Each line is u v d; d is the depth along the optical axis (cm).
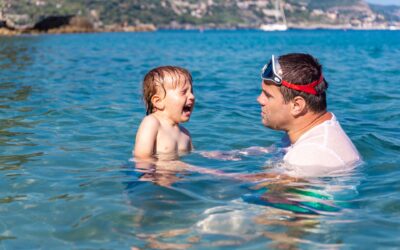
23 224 332
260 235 305
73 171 455
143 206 356
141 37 8300
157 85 494
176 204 359
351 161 430
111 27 17438
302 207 351
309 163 416
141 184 405
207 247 291
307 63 421
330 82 1227
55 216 345
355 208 351
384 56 2392
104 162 486
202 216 335
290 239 300
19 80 1303
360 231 311
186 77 502
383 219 330
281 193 376
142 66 1898
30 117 730
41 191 399
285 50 3412
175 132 507
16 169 464
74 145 561
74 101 889
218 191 385
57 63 2039
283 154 486
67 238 310
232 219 330
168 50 3425
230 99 932
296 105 425
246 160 486
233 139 593
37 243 304
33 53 2880
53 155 516
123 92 1033
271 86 430
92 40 5962
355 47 3775
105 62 2142
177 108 496
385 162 475
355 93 1006
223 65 1920
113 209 352
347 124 688
